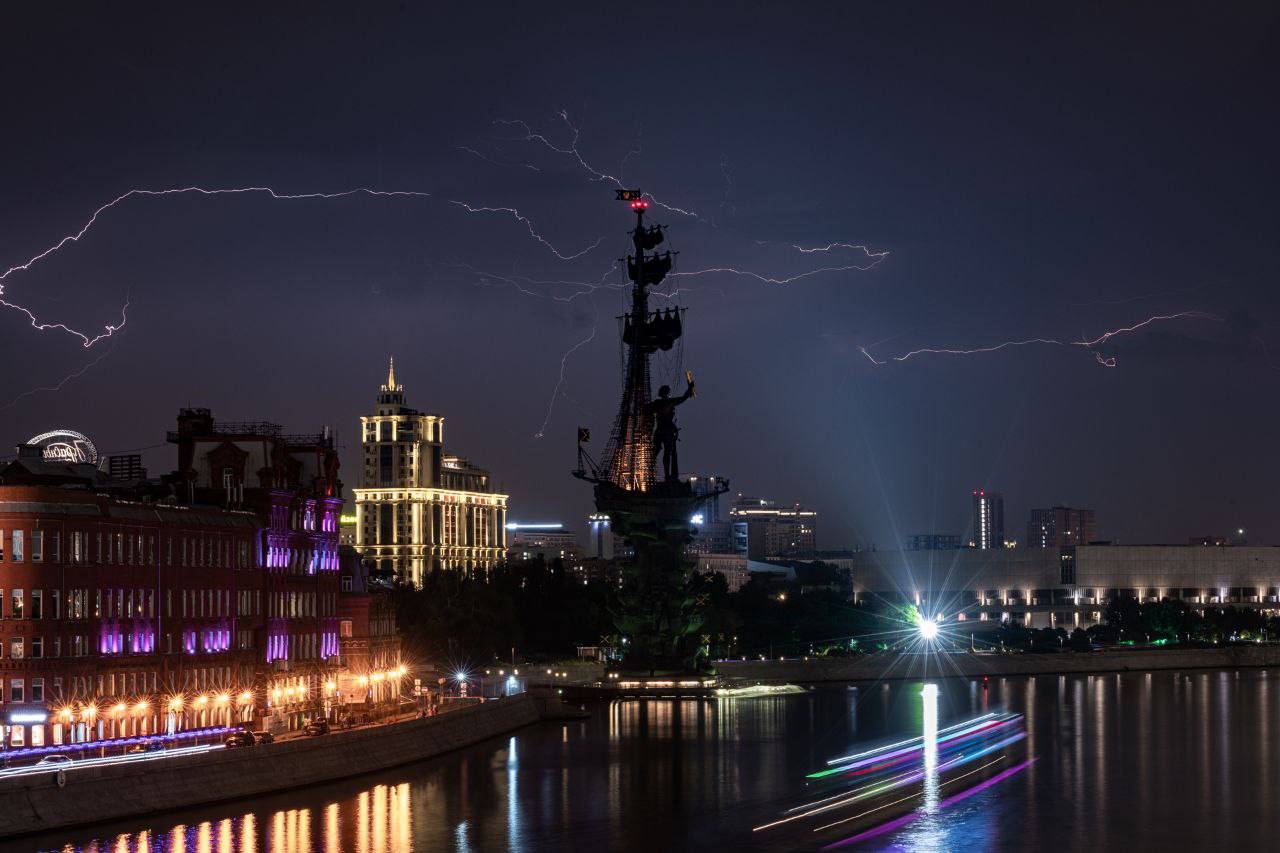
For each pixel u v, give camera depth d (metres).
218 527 193.00
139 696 174.12
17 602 160.50
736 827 152.75
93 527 167.75
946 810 163.88
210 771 151.12
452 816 154.00
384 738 186.00
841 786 181.12
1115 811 163.88
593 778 184.12
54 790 133.62
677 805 165.50
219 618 192.38
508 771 187.75
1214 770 197.38
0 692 159.75
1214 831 152.38
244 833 138.88
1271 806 167.25
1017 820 158.12
